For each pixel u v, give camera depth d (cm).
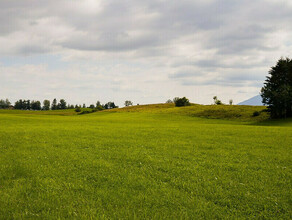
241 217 579
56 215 574
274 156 1259
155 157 1218
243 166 1042
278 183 812
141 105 16262
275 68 7406
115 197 682
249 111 8888
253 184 801
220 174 916
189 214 590
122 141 1761
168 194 707
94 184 799
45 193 708
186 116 9081
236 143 1717
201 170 975
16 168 970
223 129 2908
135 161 1133
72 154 1262
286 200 671
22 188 741
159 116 9269
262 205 648
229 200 672
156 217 572
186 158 1204
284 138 1986
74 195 698
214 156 1262
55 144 1594
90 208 616
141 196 693
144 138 1955
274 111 7269
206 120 7838
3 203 631
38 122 4431
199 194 720
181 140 1855
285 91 6812
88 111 14000
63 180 838
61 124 3891
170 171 963
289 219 572
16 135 2045
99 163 1070
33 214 574
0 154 1257
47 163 1068
